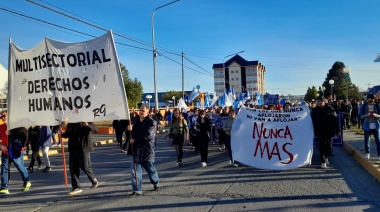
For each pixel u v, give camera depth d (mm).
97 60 7195
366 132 9844
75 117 7309
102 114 7152
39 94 7605
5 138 7988
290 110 9664
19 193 7969
